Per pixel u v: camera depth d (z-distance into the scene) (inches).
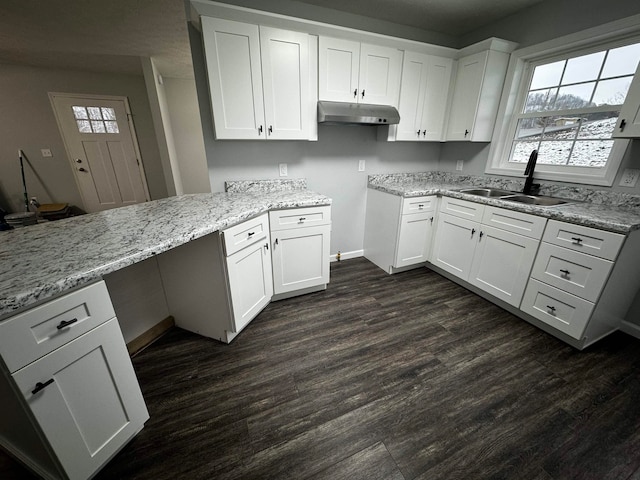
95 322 36.2
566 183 81.1
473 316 80.4
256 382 57.5
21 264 35.3
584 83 77.8
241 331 74.1
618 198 69.1
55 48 112.3
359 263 118.7
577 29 74.9
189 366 61.8
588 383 56.5
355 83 85.2
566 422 48.4
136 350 65.7
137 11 83.3
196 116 166.9
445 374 59.5
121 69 143.5
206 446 44.8
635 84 57.4
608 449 43.9
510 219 75.3
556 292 66.7
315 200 80.4
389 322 77.7
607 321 66.1
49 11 82.2
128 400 42.2
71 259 36.7
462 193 90.7
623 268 58.9
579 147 79.9
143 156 166.6
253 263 70.9
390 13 90.9
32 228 50.4
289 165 98.1
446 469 41.3
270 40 71.9
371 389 55.7
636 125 58.2
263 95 75.2
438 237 102.6
